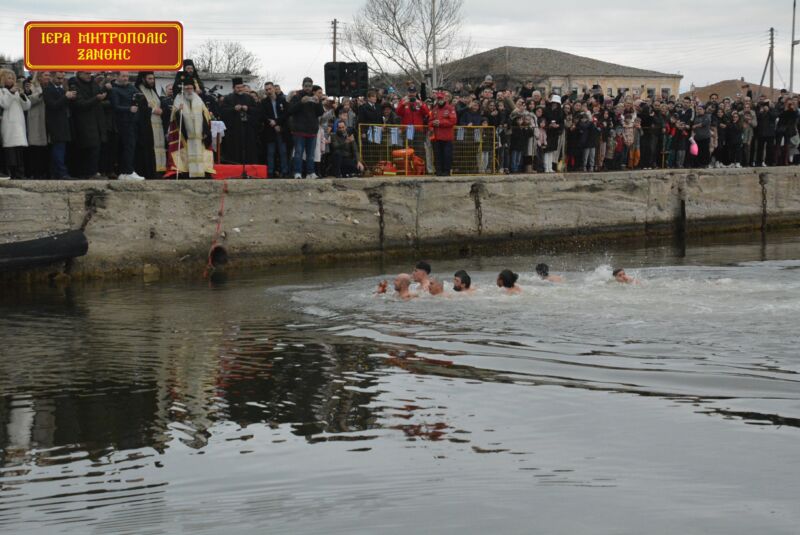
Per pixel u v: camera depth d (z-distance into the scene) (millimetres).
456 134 24688
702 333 10852
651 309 12516
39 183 17047
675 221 28188
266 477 6387
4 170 18250
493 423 7543
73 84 18016
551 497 5930
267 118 20875
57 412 8156
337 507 5824
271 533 5457
